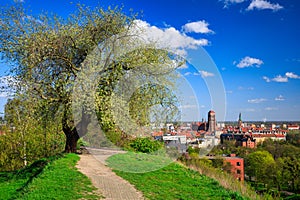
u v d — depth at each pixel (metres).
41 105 11.52
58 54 11.46
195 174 10.66
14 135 21.67
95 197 7.20
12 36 11.74
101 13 12.28
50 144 21.12
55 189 7.60
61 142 20.77
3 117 19.67
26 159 21.72
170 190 8.42
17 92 11.34
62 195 7.15
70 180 8.48
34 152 21.62
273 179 34.44
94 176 9.18
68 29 12.04
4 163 22.12
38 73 11.37
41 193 7.29
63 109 11.35
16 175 12.12
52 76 11.44
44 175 9.03
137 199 7.35
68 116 11.28
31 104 11.68
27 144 21.61
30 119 12.64
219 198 7.98
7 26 11.70
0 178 12.01
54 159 12.07
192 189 8.67
